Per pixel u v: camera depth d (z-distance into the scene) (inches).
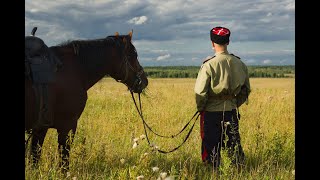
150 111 386.6
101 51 189.8
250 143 223.6
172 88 875.4
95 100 537.6
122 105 440.8
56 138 226.1
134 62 205.3
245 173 176.2
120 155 202.4
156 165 188.4
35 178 155.9
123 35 201.8
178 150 218.5
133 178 128.8
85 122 295.6
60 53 176.9
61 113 172.4
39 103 154.5
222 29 182.1
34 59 155.6
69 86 172.1
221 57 180.5
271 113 375.6
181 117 363.3
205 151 188.7
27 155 172.4
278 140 203.3
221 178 164.2
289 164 201.0
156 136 263.4
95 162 184.1
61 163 167.8
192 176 155.3
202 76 180.1
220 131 185.3
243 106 426.6
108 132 262.2
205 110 187.0
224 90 179.3
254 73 3486.7
